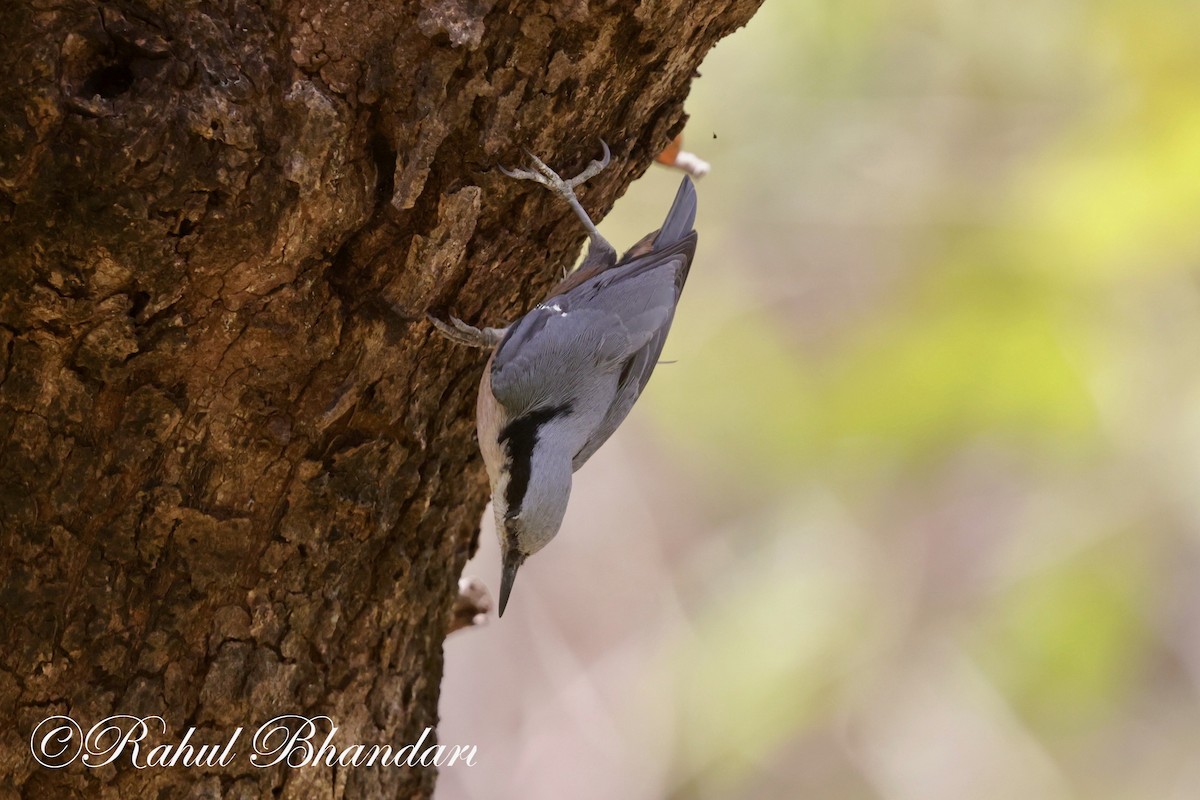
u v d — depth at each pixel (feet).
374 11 16.28
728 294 54.03
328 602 19.94
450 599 23.68
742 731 46.39
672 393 53.26
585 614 57.11
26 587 17.67
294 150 16.34
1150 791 45.57
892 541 48.78
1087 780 46.03
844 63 49.47
